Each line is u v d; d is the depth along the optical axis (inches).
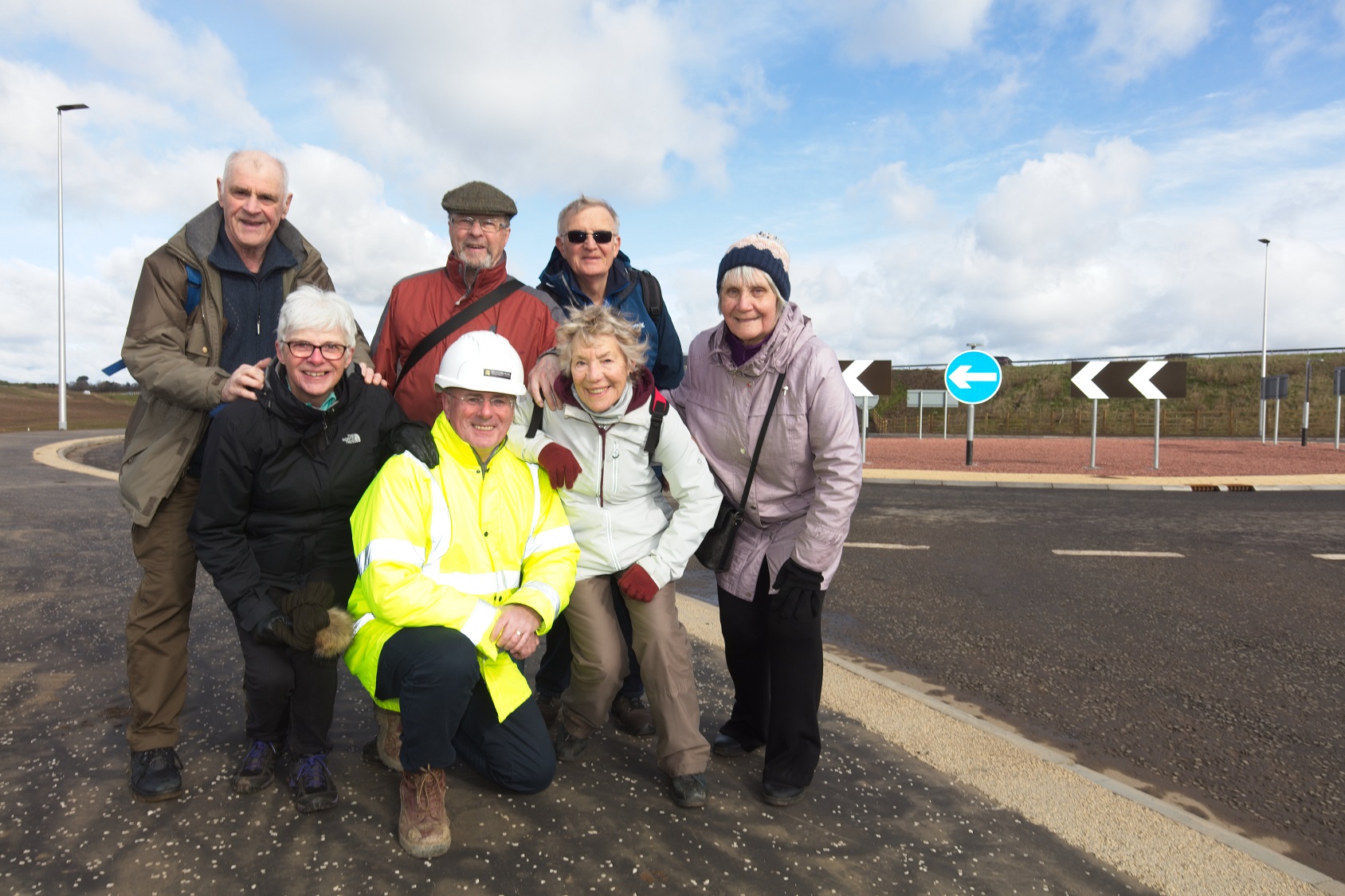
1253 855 100.7
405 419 114.0
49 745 121.3
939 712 145.2
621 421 112.3
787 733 110.6
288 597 99.0
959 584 252.8
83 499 370.6
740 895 89.8
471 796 110.3
